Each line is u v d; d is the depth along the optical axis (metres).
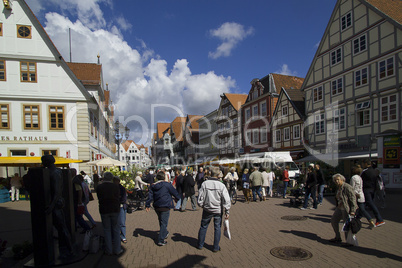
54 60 21.11
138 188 11.70
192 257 5.25
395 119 17.88
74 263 4.95
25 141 20.41
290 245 5.82
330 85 23.44
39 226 4.83
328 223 7.83
